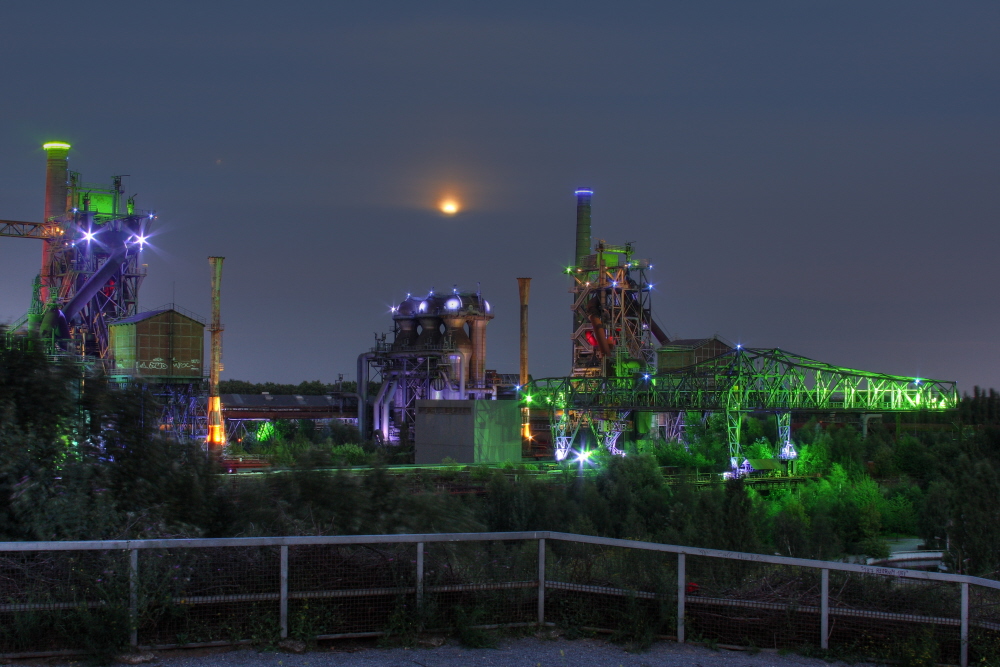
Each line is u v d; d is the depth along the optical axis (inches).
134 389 1000.9
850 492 3745.1
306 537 550.6
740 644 584.4
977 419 5438.0
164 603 536.1
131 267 4874.5
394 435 5753.0
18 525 789.2
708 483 4143.7
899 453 4707.2
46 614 519.2
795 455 4677.7
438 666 520.1
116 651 511.2
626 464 3784.5
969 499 2325.3
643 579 615.8
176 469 997.2
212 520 1003.9
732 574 633.6
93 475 864.9
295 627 552.1
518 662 533.0
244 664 513.7
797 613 582.9
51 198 5260.8
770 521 3080.7
